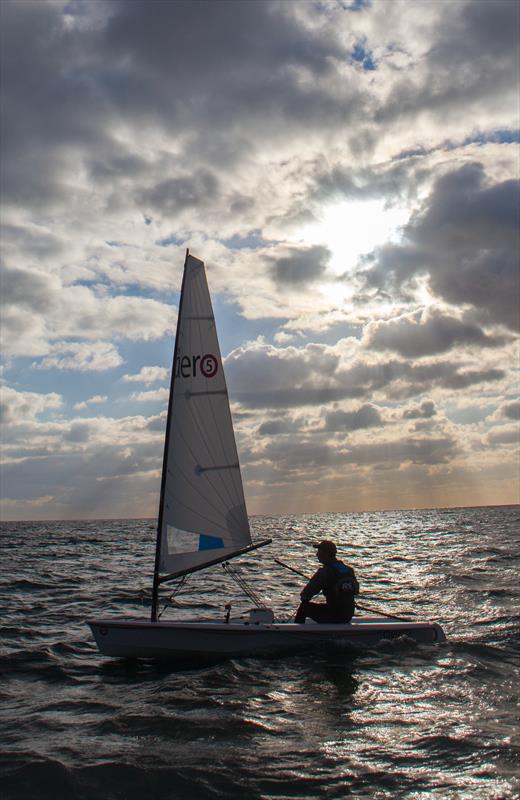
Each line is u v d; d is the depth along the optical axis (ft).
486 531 152.97
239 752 17.99
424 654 28.86
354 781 16.01
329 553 31.68
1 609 44.88
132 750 18.22
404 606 43.55
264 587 56.80
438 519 292.40
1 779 16.42
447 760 17.13
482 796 14.98
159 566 30.89
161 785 15.94
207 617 40.91
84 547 128.88
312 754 17.78
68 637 34.73
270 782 16.02
